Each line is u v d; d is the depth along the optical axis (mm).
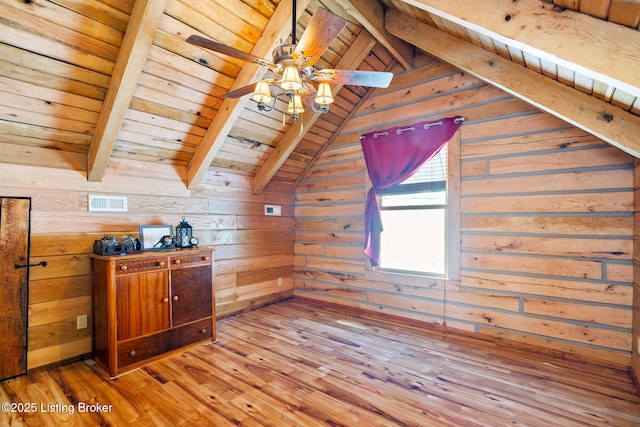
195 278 3072
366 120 4051
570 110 2158
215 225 3885
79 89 2402
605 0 1203
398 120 3764
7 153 2467
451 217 3350
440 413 2037
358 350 2963
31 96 2283
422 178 3621
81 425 1904
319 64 3344
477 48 2533
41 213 2625
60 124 2541
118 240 2955
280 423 1936
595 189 2660
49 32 2041
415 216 3721
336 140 4359
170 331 2865
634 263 2471
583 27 1358
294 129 3771
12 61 2072
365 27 2904
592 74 1390
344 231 4297
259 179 4223
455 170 3328
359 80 1963
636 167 2438
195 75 2717
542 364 2680
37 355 2584
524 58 2166
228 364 2695
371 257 3818
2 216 2434
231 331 3459
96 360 2766
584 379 2439
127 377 2486
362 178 4113
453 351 2936
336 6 2828
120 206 3082
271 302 4527
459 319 3324
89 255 2840
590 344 2674
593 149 2670
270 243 4535
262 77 2816
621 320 2557
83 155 2855
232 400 2174
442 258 3525
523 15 1472
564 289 2783
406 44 3445
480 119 3201
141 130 2922
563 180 2789
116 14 2135
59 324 2703
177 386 2352
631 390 2285
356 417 1996
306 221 4746
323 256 4531
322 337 3275
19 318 2502
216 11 2373
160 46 2398
